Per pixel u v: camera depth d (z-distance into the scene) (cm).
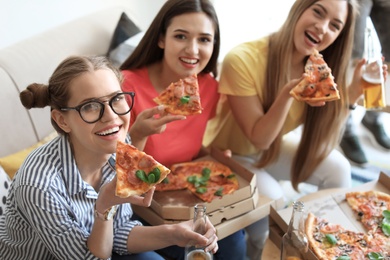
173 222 142
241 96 183
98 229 113
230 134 207
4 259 126
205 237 120
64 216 113
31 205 109
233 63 181
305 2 173
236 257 162
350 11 175
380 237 131
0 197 140
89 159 121
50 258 125
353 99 191
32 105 115
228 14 307
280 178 216
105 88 108
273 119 174
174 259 155
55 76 110
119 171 102
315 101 157
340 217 141
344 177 201
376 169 255
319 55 162
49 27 232
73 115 108
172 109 151
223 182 159
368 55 184
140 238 130
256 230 180
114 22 234
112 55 220
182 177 162
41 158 115
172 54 163
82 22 219
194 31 159
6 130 163
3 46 215
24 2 216
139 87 170
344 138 262
